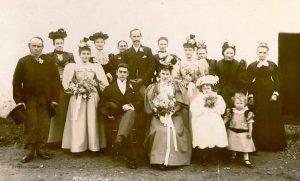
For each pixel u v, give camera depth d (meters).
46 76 6.19
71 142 6.43
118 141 5.80
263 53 6.96
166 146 6.03
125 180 5.52
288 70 8.87
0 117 8.59
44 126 6.22
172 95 6.33
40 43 6.13
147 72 6.89
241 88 6.85
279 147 7.02
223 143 6.03
